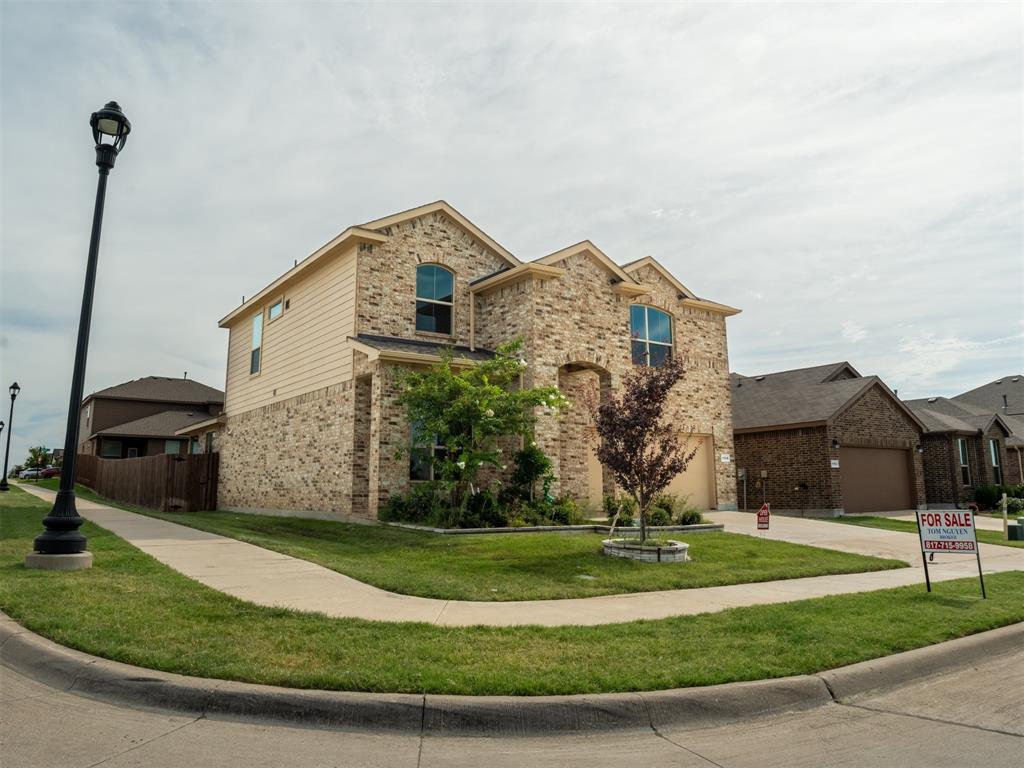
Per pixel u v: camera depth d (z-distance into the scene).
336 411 18.89
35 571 8.95
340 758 4.23
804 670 5.84
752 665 5.80
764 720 5.18
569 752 4.48
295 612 7.09
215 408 46.06
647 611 8.01
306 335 21.11
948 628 7.41
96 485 33.06
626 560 11.77
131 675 5.14
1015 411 39.81
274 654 5.63
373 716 4.76
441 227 20.27
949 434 28.66
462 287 20.45
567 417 20.44
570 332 19.42
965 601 8.95
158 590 7.89
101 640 5.89
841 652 6.34
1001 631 7.57
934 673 6.48
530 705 4.85
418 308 19.67
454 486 15.77
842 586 10.23
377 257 19.00
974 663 6.84
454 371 17.12
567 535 14.71
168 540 12.69
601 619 7.47
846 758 4.43
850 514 23.72
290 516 20.77
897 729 4.99
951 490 28.42
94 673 5.26
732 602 8.71
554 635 6.55
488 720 4.78
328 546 13.07
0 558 10.08
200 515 21.34
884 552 14.51
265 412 23.34
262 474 23.09
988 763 4.36
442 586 8.91
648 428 12.32
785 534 17.03
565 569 10.84
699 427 23.30
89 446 42.97
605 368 20.08
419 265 19.84
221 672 5.17
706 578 10.45
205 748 4.30
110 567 9.40
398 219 19.39
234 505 24.98
